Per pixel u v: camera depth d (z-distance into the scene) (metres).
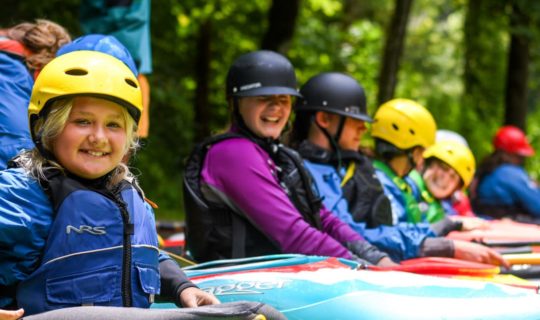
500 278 4.41
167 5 13.13
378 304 3.48
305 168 4.84
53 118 3.04
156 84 13.48
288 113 4.86
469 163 6.71
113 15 5.45
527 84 16.97
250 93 4.71
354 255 4.61
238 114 4.82
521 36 15.17
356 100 5.47
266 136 4.77
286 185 4.75
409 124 6.17
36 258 3.01
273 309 2.97
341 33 17.19
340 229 4.91
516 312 3.49
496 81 19.06
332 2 17.41
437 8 24.22
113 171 3.21
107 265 3.04
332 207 5.16
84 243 3.01
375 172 5.46
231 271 4.09
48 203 3.02
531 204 9.36
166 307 3.58
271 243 4.60
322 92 5.44
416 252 5.04
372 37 17.41
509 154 9.53
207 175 4.63
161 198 13.55
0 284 3.04
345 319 3.45
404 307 3.44
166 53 14.32
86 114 3.04
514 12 14.74
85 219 3.02
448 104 19.83
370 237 5.09
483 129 18.97
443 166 6.66
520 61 16.81
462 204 8.24
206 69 15.12
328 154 5.39
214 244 4.62
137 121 3.20
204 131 15.12
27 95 4.24
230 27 15.70
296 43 15.86
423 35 23.95
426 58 23.62
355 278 3.81
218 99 16.27
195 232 4.63
